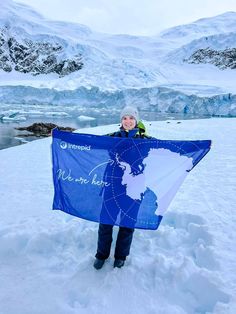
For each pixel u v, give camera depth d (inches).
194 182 192.7
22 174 230.5
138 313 78.1
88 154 96.5
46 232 112.6
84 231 116.3
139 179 94.9
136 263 98.2
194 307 81.3
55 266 99.3
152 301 82.3
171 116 1405.0
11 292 86.4
